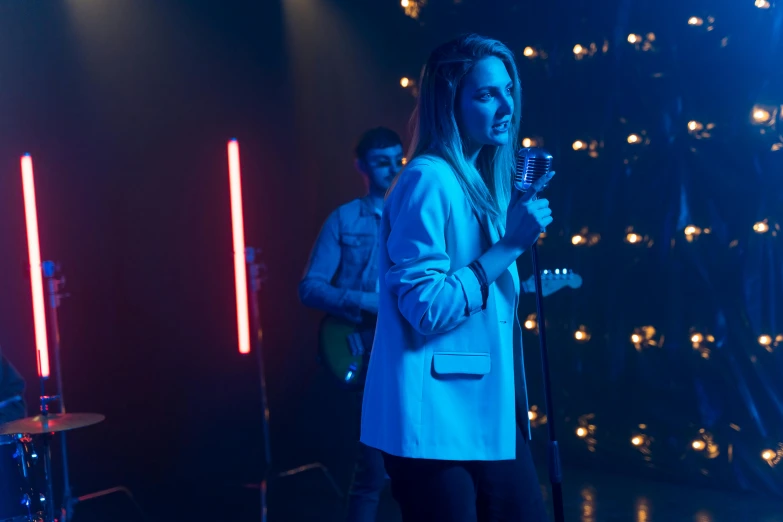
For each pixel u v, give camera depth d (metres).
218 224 5.88
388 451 1.49
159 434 5.64
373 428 1.55
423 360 1.50
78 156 5.60
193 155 5.82
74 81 5.54
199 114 5.80
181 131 5.80
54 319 4.06
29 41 5.41
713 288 3.76
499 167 1.71
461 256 1.53
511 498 1.59
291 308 5.77
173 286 5.86
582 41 4.25
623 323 4.11
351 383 3.06
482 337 1.51
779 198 3.56
